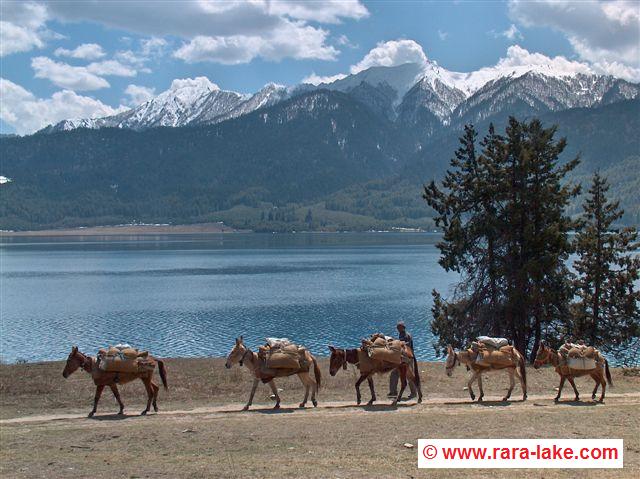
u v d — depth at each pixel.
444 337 39.59
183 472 13.08
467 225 39.28
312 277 120.06
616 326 40.50
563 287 37.19
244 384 24.78
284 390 23.72
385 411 19.69
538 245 36.44
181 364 30.69
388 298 87.25
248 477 12.62
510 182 37.88
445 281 110.00
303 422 18.00
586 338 39.00
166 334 60.94
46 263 167.75
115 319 70.50
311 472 12.88
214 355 51.16
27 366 29.88
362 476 12.62
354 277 119.12
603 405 20.42
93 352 51.97
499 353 21.23
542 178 38.16
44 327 65.25
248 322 67.88
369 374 20.78
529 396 22.44
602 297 41.25
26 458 14.56
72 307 80.56
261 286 104.50
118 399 19.75
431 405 20.66
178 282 112.56
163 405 21.33
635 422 17.38
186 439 16.19
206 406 21.03
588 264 41.00
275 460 13.94
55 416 19.73
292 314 73.31
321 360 33.53
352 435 16.27
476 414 18.89
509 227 37.62
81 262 170.62
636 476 12.73
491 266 37.88
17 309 79.06
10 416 19.84
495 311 37.31
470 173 40.19
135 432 17.06
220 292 96.50
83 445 15.80
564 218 38.00
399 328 22.42
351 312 74.50
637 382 25.50
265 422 18.11
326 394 23.02
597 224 41.78
